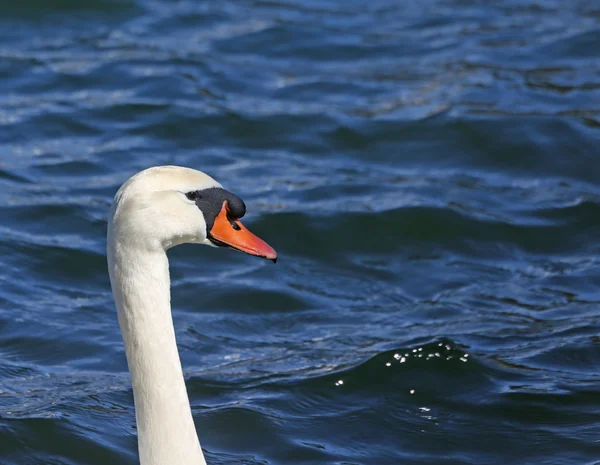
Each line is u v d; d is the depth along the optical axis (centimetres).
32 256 1391
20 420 998
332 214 1544
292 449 986
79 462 955
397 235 1516
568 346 1191
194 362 1176
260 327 1279
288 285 1377
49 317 1250
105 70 2078
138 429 746
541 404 1066
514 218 1567
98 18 2336
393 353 1135
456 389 1096
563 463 966
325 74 2111
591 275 1412
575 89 2012
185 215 729
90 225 1492
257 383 1110
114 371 1147
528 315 1295
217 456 970
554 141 1791
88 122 1869
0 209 1520
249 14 2405
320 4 2497
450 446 1002
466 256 1480
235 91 2020
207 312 1308
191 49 2209
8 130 1823
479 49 2230
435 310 1319
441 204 1581
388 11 2472
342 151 1806
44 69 2072
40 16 2300
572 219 1566
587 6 2503
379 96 2000
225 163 1750
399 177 1709
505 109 1911
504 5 2522
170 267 1398
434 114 1878
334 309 1329
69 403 1049
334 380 1108
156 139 1822
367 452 990
